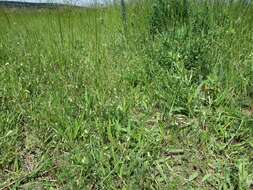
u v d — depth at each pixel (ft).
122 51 11.01
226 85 8.32
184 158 6.40
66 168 5.99
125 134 6.93
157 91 8.29
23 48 11.69
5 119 7.29
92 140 6.74
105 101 7.95
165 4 12.06
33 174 6.05
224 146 6.61
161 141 6.74
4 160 6.32
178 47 9.74
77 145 6.61
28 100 8.34
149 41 11.12
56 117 7.35
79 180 5.75
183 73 8.73
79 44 11.41
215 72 8.80
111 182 5.70
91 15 13.07
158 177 5.92
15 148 6.69
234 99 8.07
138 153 6.25
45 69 9.79
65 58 10.24
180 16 11.69
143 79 9.04
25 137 7.11
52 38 11.77
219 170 6.00
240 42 10.25
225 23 11.06
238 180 5.72
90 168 5.98
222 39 10.18
